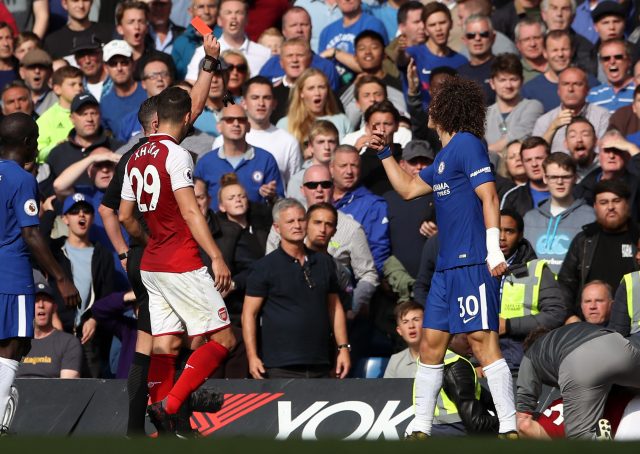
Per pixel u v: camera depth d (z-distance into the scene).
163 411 23.09
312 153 36.25
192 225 22.97
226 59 40.28
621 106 39.47
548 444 13.51
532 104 38.66
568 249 32.62
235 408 27.30
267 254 30.42
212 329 23.36
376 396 27.06
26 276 24.80
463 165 23.33
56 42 47.47
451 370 25.52
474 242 23.41
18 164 25.14
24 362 30.80
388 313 32.75
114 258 35.00
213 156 35.94
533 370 24.42
